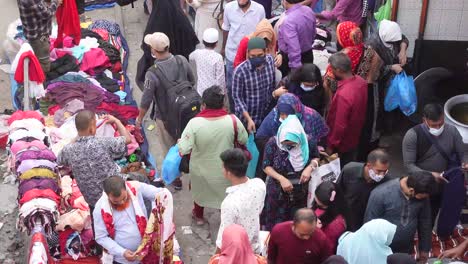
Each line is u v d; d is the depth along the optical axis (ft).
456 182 19.90
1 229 22.99
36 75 25.54
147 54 27.17
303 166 19.95
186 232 23.29
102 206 17.89
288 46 25.03
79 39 30.22
